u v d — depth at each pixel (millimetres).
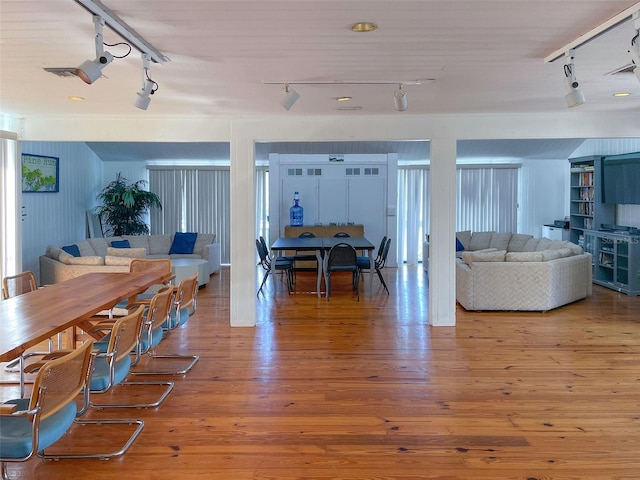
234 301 6312
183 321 4531
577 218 10031
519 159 11578
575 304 7512
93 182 10891
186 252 10000
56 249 7594
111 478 2836
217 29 3131
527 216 11609
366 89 4789
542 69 4094
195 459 3041
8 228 6254
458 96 5152
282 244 8547
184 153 10992
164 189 11523
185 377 4469
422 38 3318
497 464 2971
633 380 4355
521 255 7090
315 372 4590
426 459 3033
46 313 3486
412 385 4254
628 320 6527
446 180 6262
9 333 2977
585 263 7734
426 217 11867
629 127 6137
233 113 6043
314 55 3697
